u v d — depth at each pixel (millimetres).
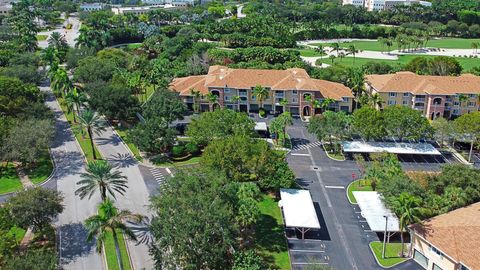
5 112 129125
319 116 133750
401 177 93688
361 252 87125
